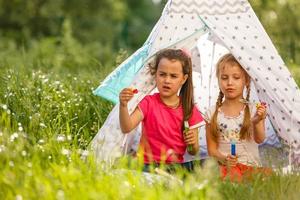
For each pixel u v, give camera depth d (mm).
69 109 7605
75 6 24016
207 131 7020
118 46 24438
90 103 7949
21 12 23734
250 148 6941
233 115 6977
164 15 7043
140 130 7004
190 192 5199
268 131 7395
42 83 8242
